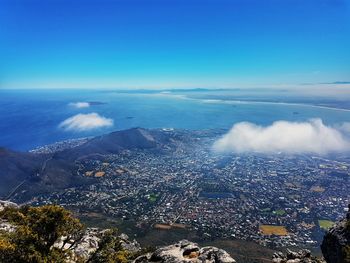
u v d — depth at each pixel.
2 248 15.50
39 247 16.53
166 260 19.16
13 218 21.09
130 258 22.88
